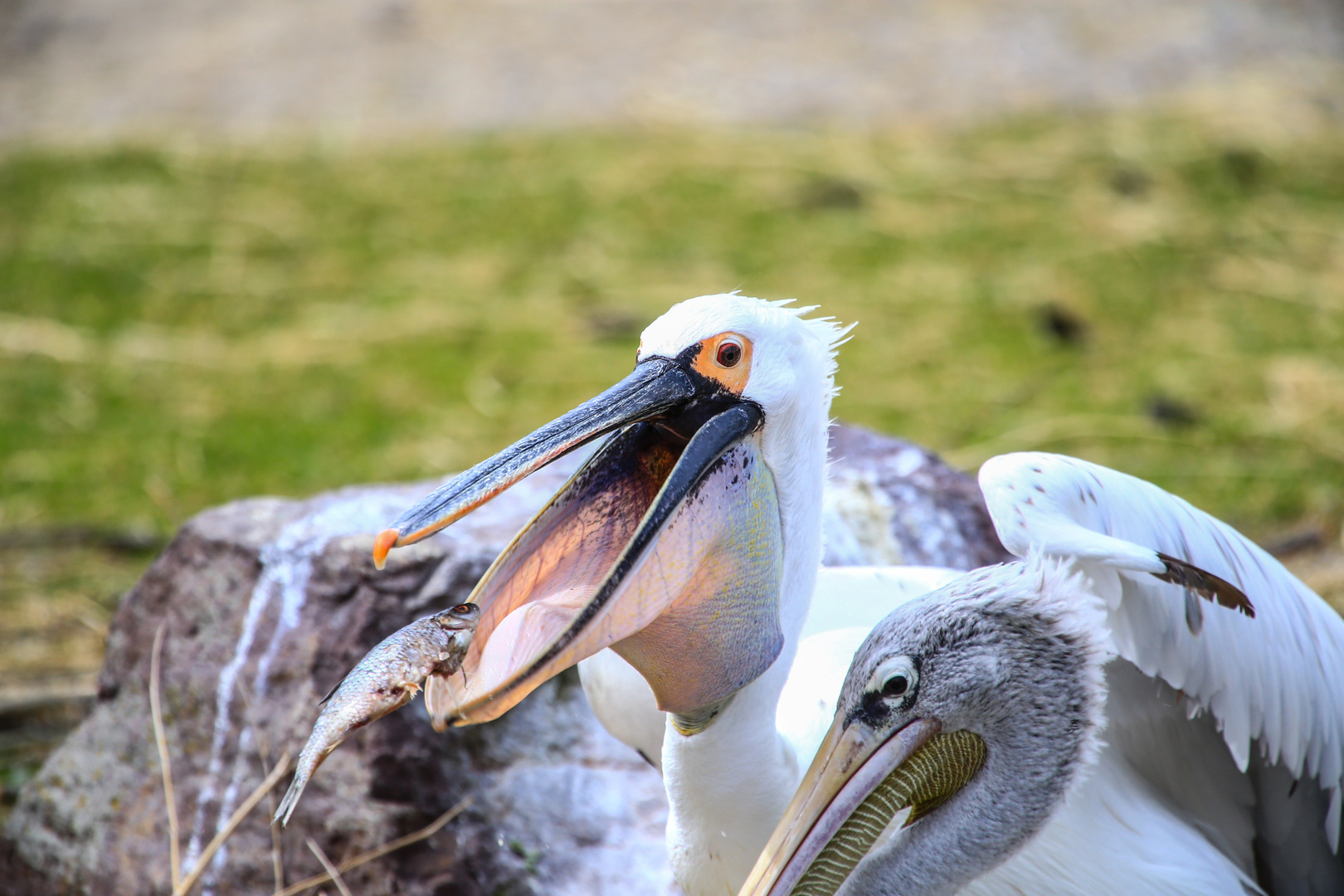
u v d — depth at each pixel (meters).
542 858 6.38
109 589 9.97
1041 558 4.67
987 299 14.55
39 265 15.45
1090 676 4.57
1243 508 10.72
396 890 6.12
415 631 4.27
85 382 13.27
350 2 23.17
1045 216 16.31
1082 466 5.41
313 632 6.59
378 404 12.81
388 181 17.56
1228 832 5.99
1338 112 18.95
